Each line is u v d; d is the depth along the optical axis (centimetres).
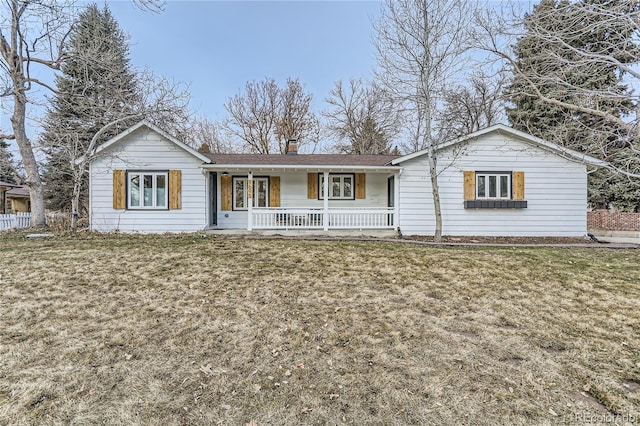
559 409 249
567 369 304
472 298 500
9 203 2778
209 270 631
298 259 727
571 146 1123
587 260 755
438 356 327
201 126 2944
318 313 436
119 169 1150
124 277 580
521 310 452
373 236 1143
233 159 1310
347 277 601
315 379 287
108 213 1149
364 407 250
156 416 238
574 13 923
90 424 230
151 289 523
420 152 1166
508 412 245
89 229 1143
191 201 1170
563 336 373
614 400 260
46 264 655
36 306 447
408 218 1189
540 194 1185
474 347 346
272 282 566
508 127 1147
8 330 375
